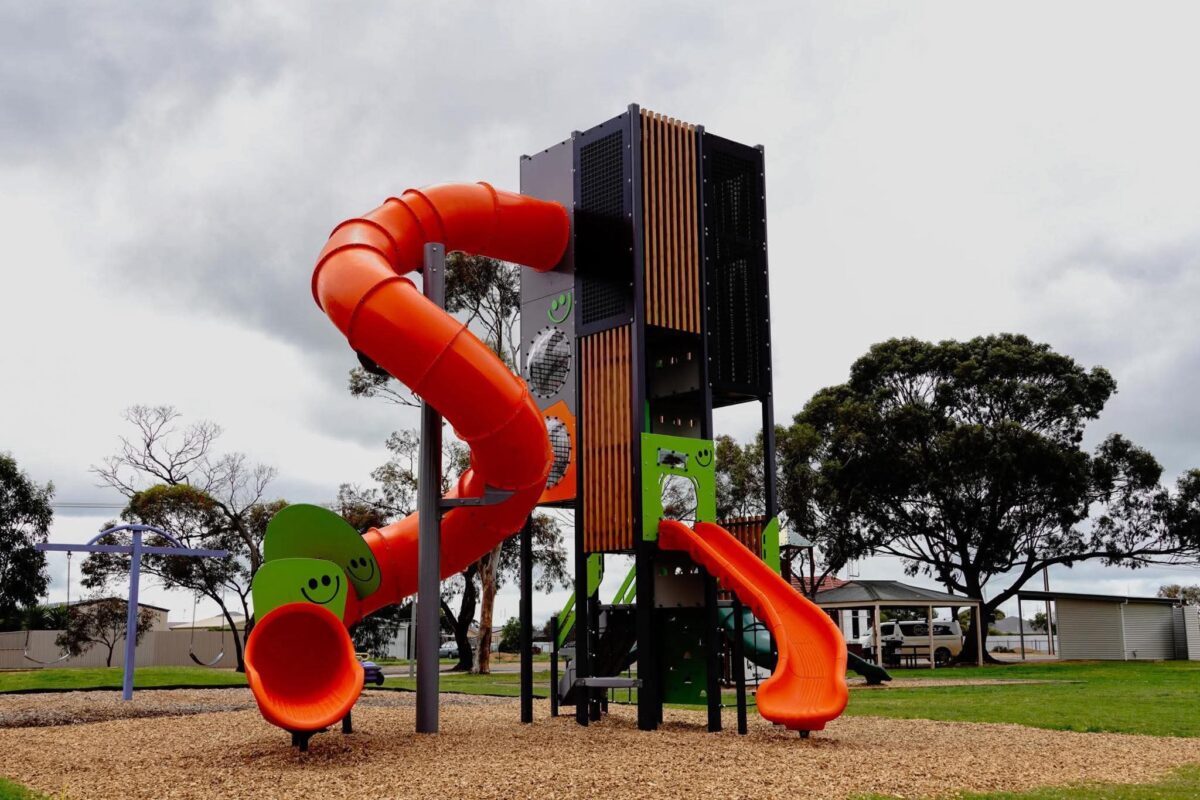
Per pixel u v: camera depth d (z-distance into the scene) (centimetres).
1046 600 4425
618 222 1275
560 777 787
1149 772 850
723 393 1335
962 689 2177
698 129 1335
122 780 825
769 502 1311
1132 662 4028
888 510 4253
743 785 754
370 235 1109
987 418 4203
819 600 3606
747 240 1366
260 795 741
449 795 722
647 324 1241
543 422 1099
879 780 781
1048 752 972
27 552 5219
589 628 1336
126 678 1684
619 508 1247
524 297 1406
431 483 1139
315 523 1109
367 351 1048
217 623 7550
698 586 1265
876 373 4297
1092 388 4156
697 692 1238
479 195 1235
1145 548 4234
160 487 4053
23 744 1084
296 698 969
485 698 1831
